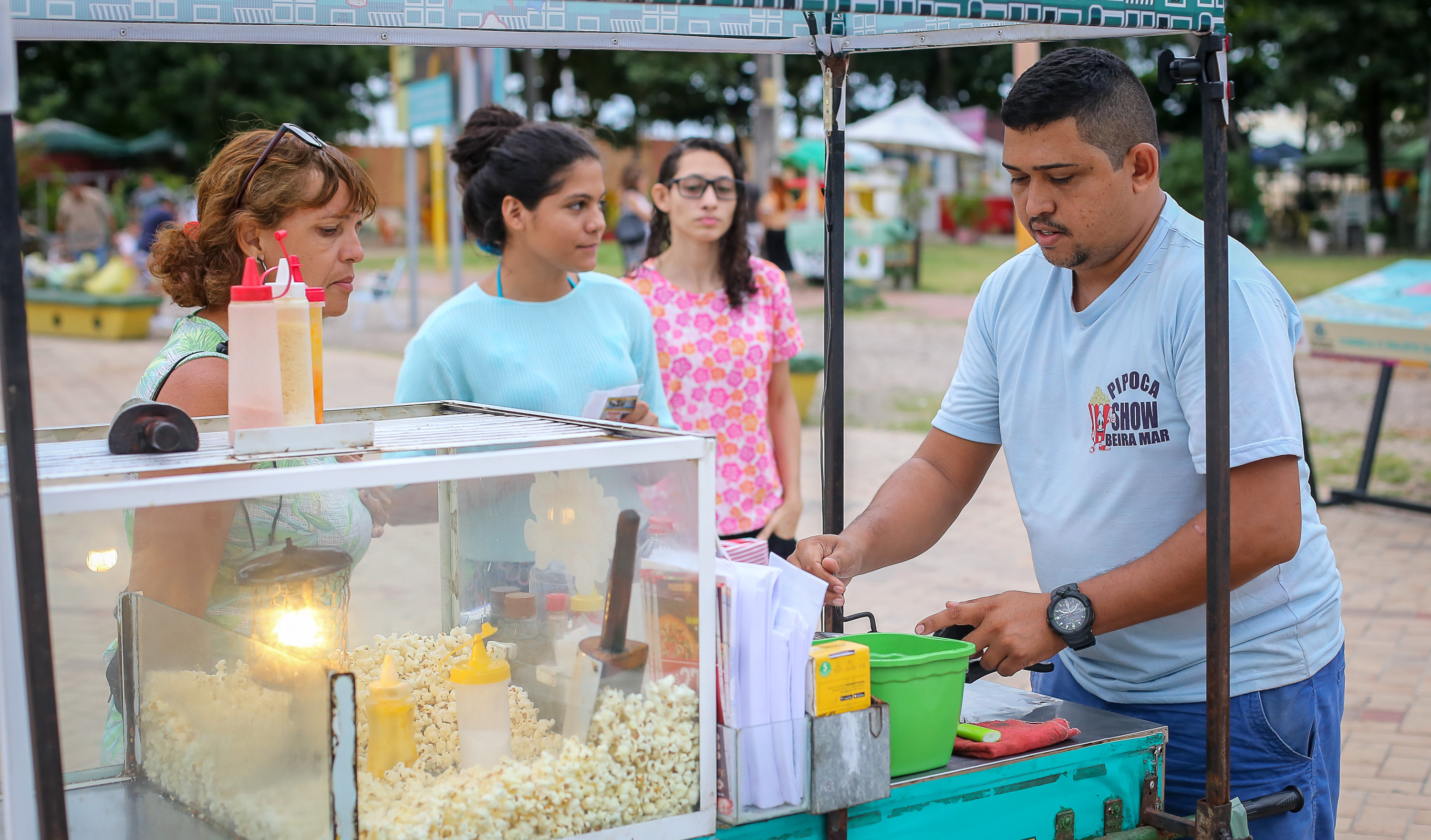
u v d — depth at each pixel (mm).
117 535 1525
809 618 1541
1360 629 5113
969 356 2270
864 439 9008
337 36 2021
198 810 1534
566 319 2730
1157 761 1816
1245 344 1797
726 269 3396
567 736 1559
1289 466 1803
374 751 1596
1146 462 1949
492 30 2035
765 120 21547
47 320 15422
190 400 1805
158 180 28078
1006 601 1864
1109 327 1967
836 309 2303
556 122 2738
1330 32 24953
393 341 14477
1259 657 1984
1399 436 9211
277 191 1905
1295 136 37969
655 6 2090
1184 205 23906
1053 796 1715
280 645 1402
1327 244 28625
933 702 1603
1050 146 1787
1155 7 1559
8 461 1193
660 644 1488
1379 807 3604
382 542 1737
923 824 1610
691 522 1468
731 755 1480
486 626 1744
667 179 3402
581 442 1567
